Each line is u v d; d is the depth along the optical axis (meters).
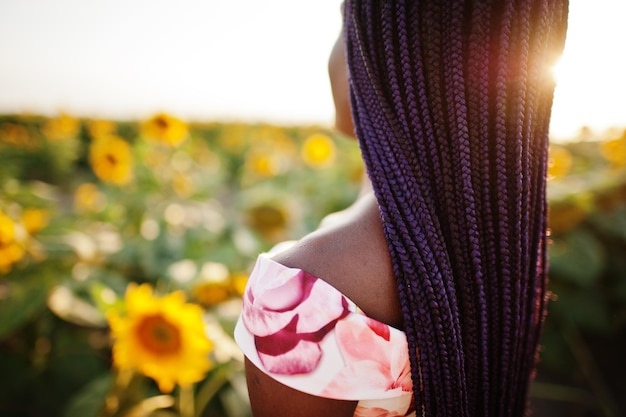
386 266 0.59
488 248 0.64
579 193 3.55
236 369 1.88
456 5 0.60
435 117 0.61
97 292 1.96
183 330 1.60
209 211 3.99
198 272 2.50
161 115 4.12
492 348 0.66
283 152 7.81
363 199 0.71
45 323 2.36
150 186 4.03
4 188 3.63
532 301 0.73
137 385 1.78
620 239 3.56
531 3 0.62
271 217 4.18
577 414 2.69
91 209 3.95
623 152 4.18
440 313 0.59
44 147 7.83
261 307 0.58
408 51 0.61
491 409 0.68
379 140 0.62
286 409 0.60
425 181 0.62
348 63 0.68
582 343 3.18
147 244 3.05
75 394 2.16
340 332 0.56
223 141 9.60
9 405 2.10
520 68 0.61
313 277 0.57
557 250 3.28
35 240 2.72
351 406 0.61
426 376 0.59
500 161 0.62
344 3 0.72
